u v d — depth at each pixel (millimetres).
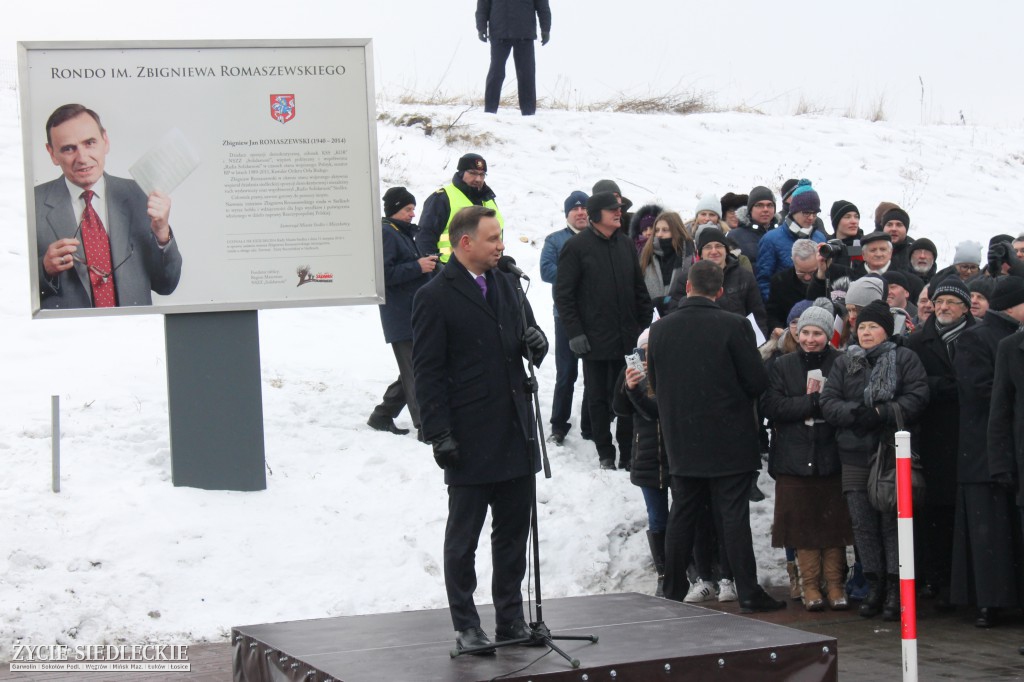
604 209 8922
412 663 5020
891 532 7133
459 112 17938
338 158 8430
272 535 7742
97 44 8109
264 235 8359
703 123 19031
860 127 19938
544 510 8469
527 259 13508
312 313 11695
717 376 7074
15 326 10438
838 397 7180
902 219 9867
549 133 17547
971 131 21203
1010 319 7070
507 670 4852
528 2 17812
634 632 5504
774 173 17422
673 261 9414
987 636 6793
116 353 10109
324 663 5043
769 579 8117
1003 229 16781
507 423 5422
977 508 6977
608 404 9141
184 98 8250
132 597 7000
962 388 7078
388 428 9406
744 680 5090
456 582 5348
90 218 8148
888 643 6637
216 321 8305
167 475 8250
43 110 8070
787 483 7457
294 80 8367
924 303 7898
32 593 6820
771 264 9438
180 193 8250
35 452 8195
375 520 8109
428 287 5414
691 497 7203
